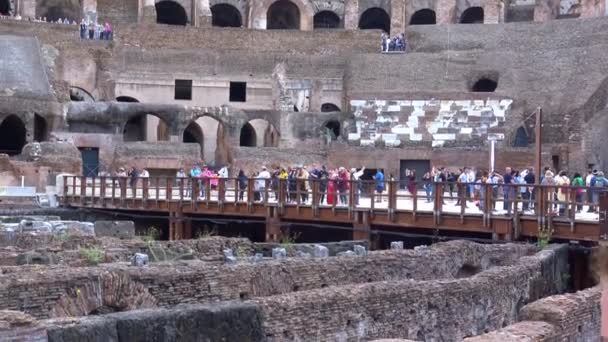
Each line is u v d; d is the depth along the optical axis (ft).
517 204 92.43
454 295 50.49
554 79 200.54
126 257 57.88
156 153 183.11
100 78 217.77
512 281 58.34
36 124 191.21
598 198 91.61
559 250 77.82
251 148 188.75
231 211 118.32
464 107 194.90
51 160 163.84
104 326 33.88
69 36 219.61
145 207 129.39
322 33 233.96
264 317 39.37
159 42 228.02
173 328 36.09
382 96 199.82
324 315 42.09
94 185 136.98
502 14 252.21
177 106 194.08
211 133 216.13
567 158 179.01
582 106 184.24
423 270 62.34
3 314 32.22
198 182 124.26
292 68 225.56
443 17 253.44
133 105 190.90
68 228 86.38
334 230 113.50
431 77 211.00
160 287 45.50
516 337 35.09
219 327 37.65
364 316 44.34
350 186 106.52
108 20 249.55
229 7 274.16
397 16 245.45
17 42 205.77
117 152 181.57
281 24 271.69
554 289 72.54
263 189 117.80
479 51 218.79
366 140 195.00
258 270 50.08
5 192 145.07
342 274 55.52
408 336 46.91
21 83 188.03
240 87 229.25
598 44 205.26
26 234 72.79
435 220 98.12
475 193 114.93
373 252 61.11
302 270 52.75
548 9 246.68
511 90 200.54
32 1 232.32
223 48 231.50
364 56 220.64
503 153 178.60
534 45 215.31
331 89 223.51
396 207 105.09
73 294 42.52
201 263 49.88
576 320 41.52
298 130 200.85
